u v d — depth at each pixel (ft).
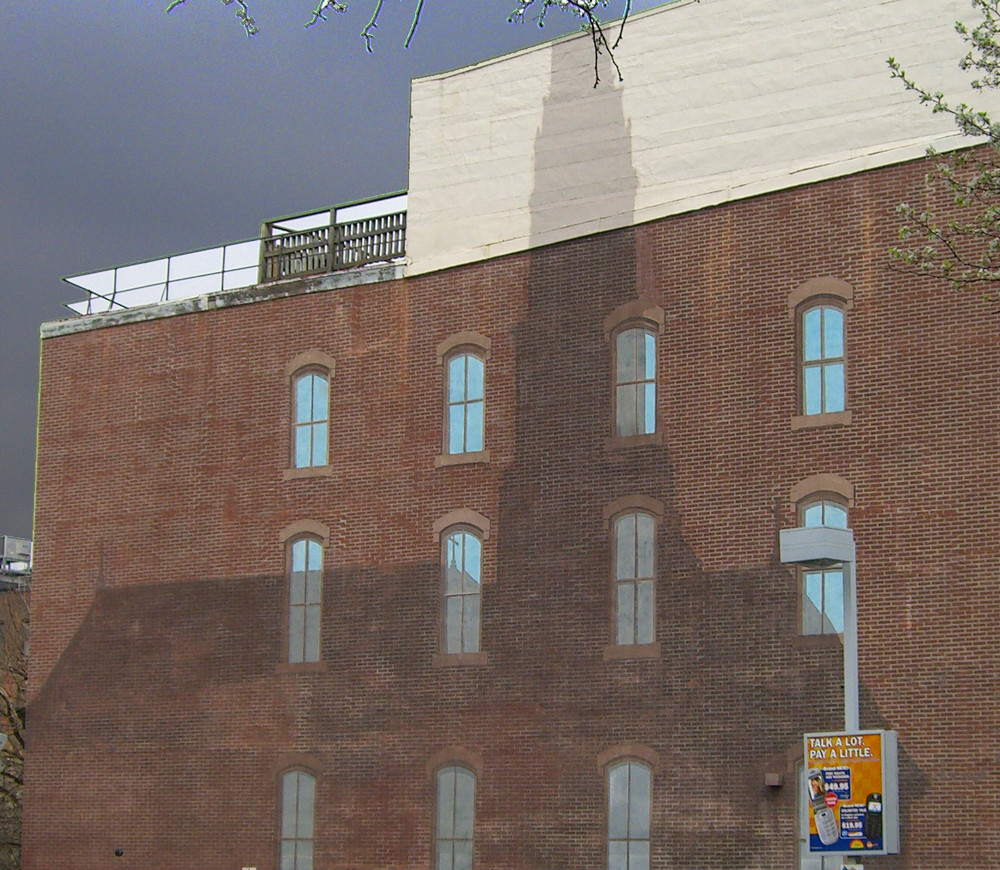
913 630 99.55
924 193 103.86
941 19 105.40
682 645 108.37
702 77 114.83
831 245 107.04
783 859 101.86
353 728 122.31
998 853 94.48
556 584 114.73
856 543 102.63
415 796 118.21
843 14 109.29
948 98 104.37
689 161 114.32
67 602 140.05
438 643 119.44
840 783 82.23
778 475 106.52
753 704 104.78
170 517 135.74
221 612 131.13
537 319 119.55
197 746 130.00
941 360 101.50
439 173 127.24
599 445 114.62
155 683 133.49
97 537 139.54
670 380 112.27
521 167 122.72
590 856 109.50
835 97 108.68
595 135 119.34
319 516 127.54
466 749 116.47
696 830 105.50
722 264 111.45
